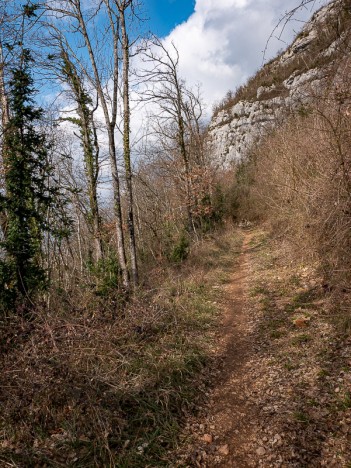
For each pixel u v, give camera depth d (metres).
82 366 5.00
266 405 4.31
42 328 5.72
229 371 5.33
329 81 6.16
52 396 4.48
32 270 10.18
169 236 15.95
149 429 4.16
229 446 3.81
